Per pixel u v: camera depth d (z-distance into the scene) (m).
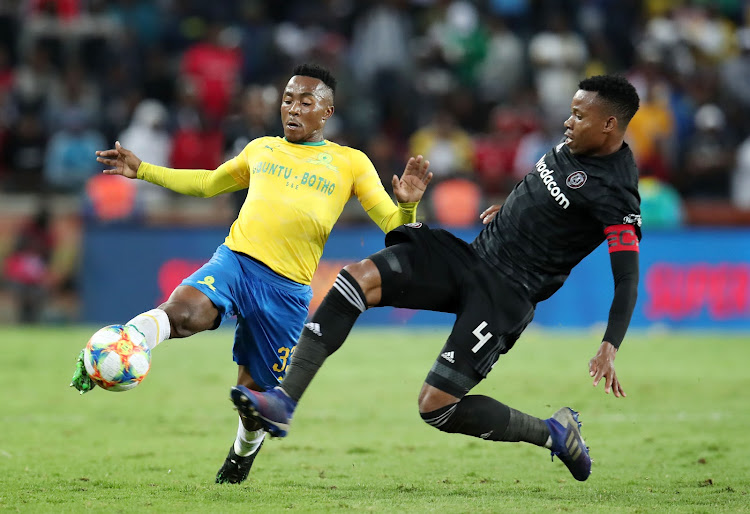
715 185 56.53
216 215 51.78
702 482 19.92
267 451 23.58
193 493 18.27
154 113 53.22
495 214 18.69
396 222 18.89
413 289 17.77
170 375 35.38
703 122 57.66
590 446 24.47
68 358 38.12
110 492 18.33
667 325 49.59
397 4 62.56
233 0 64.31
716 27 69.19
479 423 17.92
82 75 56.72
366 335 46.59
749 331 49.50
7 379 33.75
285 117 18.94
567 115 60.91
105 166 54.25
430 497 18.12
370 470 21.28
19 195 53.22
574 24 66.75
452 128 57.72
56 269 50.09
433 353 40.81
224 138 50.31
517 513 16.50
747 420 28.20
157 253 48.59
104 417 27.83
